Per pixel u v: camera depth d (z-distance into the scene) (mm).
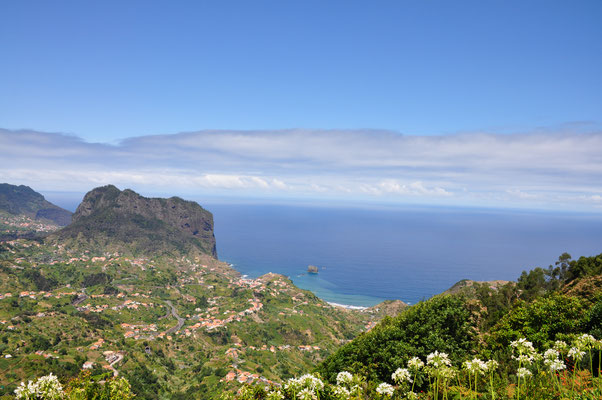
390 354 22344
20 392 8891
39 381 9234
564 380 10789
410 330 24125
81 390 10836
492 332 22312
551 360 9609
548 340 17750
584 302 20406
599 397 8680
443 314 23859
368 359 23219
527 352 9984
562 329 18188
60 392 9492
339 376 10328
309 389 8961
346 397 9891
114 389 11508
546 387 9930
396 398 13805
